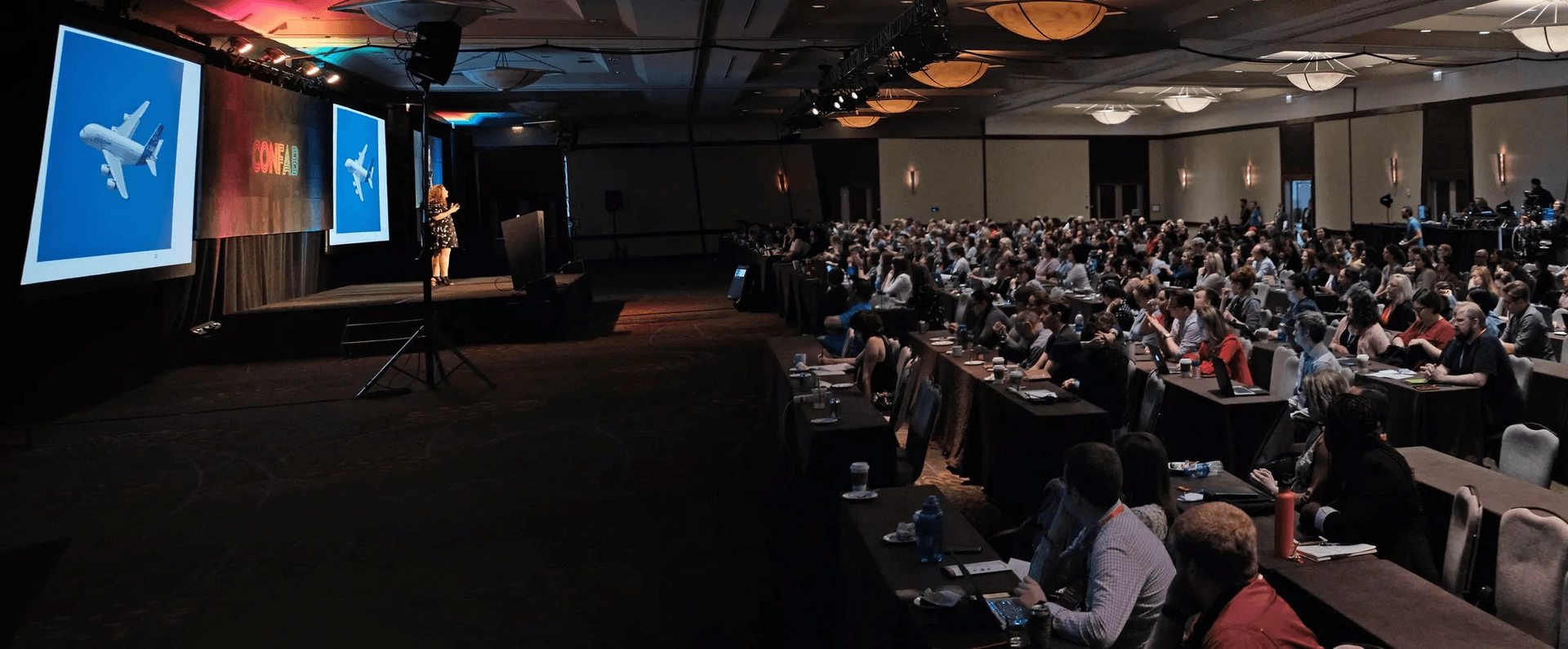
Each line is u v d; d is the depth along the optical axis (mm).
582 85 19531
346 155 15539
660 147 30797
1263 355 7535
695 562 5266
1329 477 3855
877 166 32031
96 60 8711
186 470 7355
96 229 8891
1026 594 2932
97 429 8719
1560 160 19703
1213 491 4137
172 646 4422
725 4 11445
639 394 9805
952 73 14820
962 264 15031
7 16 7574
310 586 5074
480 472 7141
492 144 24594
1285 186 28672
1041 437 5598
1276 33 14156
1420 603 3033
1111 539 2955
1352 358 7141
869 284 10180
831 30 14156
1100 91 23656
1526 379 6289
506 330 13719
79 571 5359
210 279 12320
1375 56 17578
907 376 6402
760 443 7730
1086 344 6332
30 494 6801
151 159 9750
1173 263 14938
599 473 7020
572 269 18484
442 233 16141
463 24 9469
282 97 12945
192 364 12383
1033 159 33094
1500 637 2795
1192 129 32625
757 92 23016
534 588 4977
